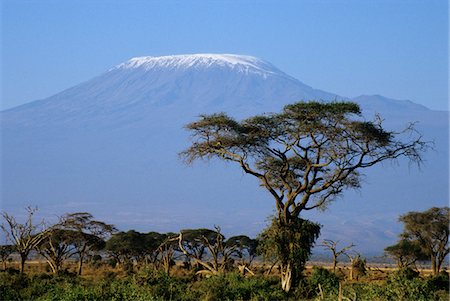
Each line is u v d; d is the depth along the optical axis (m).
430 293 63.94
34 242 112.62
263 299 70.88
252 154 89.56
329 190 87.81
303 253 80.44
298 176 91.25
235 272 77.12
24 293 70.19
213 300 68.38
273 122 86.50
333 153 85.25
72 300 63.41
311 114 84.50
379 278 98.00
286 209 83.19
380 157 88.31
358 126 85.06
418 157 90.19
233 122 86.62
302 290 75.62
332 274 78.94
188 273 111.88
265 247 81.81
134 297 63.31
